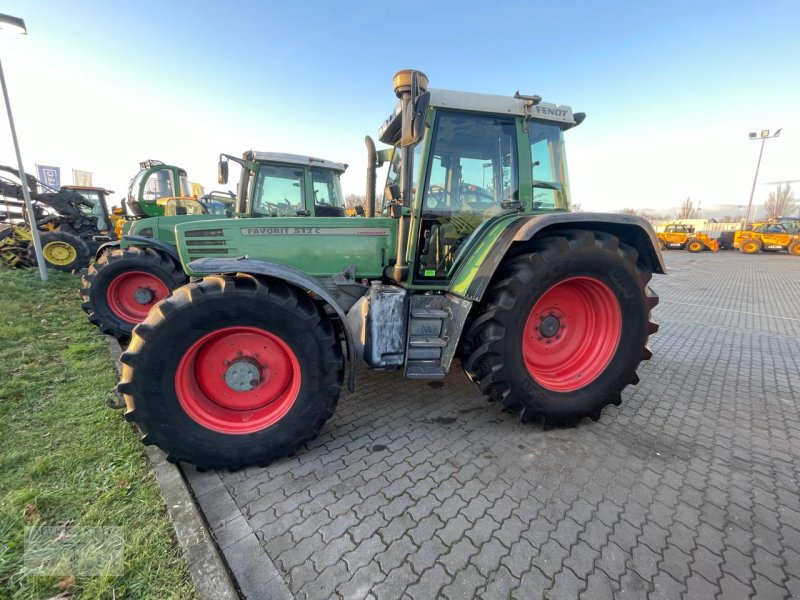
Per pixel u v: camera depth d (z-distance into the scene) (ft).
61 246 26.99
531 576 5.01
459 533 5.68
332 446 7.90
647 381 11.59
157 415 6.50
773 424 9.06
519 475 7.04
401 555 5.30
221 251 9.12
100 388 9.39
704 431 8.70
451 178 9.09
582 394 8.58
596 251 8.01
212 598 4.52
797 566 5.21
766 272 41.57
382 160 11.62
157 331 6.42
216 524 5.81
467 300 8.08
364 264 9.45
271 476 6.95
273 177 19.03
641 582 4.94
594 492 6.63
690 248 76.64
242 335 7.19
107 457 6.90
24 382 9.46
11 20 18.17
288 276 7.08
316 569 5.09
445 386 10.80
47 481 6.26
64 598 4.46
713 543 5.58
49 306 17.38
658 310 22.13
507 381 7.97
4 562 4.83
